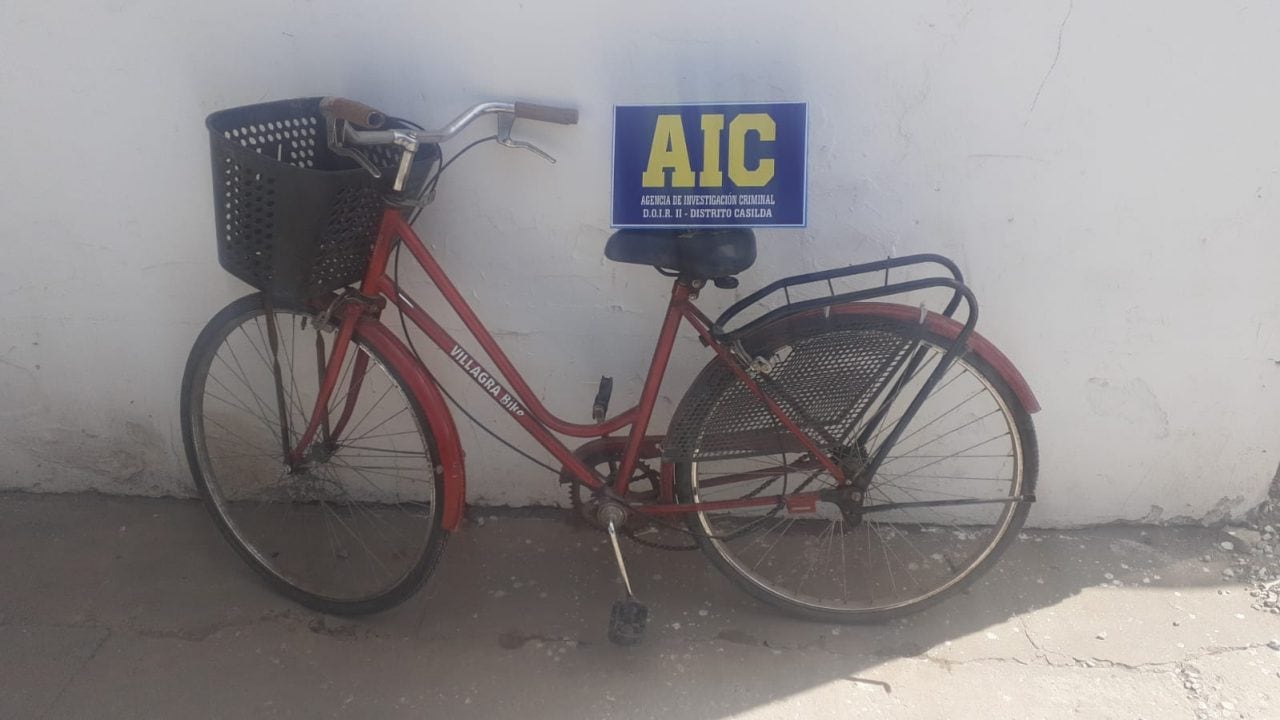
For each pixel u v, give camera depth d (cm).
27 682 236
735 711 231
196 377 253
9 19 239
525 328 268
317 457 255
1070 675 241
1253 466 277
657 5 229
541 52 235
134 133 252
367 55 239
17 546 280
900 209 247
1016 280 254
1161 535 287
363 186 210
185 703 231
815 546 284
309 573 273
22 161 255
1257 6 222
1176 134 236
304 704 232
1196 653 246
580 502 252
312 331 269
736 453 242
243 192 201
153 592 265
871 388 230
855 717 229
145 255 267
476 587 269
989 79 232
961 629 255
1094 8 224
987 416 271
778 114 232
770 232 250
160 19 239
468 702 233
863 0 225
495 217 253
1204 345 259
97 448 296
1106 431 273
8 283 271
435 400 234
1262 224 244
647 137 236
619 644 242
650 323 264
